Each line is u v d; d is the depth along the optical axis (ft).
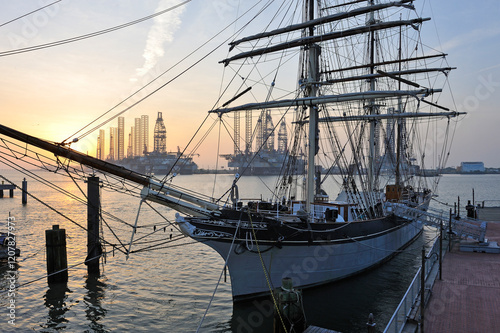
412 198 146.20
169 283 81.76
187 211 62.39
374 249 87.10
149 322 60.44
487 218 133.69
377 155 143.54
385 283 77.97
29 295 73.26
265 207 72.69
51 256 81.10
